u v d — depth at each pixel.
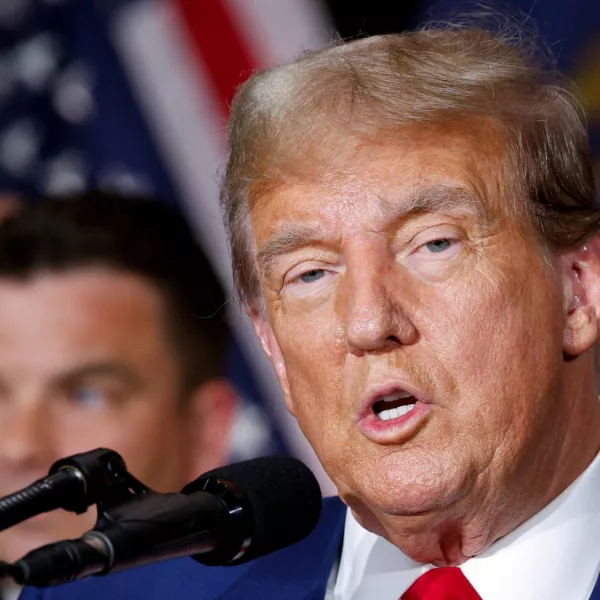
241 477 4.36
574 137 5.03
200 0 9.63
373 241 4.54
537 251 4.70
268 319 5.07
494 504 4.66
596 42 8.60
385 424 4.51
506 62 4.86
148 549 3.81
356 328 4.42
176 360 8.52
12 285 8.34
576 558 4.85
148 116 9.66
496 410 4.50
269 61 9.46
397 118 4.62
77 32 9.79
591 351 5.04
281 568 5.62
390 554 5.22
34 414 8.22
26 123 9.66
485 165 4.62
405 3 8.86
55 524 7.91
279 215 4.71
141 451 8.35
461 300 4.50
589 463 5.02
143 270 8.52
